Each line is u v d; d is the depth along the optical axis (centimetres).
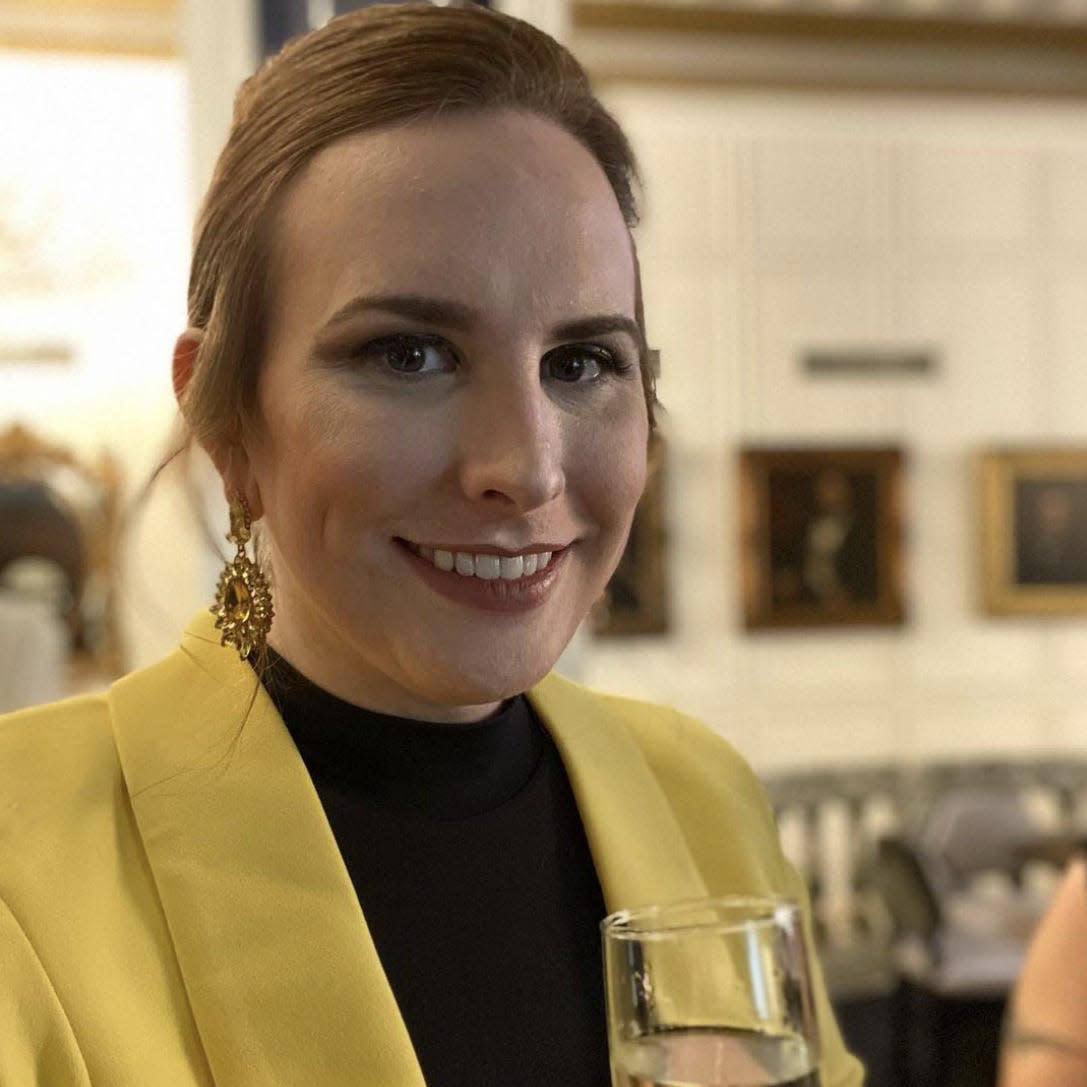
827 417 686
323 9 308
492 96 92
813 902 644
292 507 95
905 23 650
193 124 303
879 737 690
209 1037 90
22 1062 83
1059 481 696
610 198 97
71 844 93
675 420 674
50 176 638
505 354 91
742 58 659
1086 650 706
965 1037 455
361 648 96
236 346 97
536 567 95
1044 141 700
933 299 695
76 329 641
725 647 679
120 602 625
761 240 680
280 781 99
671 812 124
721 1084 79
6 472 629
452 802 107
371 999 93
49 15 623
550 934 108
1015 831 533
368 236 90
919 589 694
